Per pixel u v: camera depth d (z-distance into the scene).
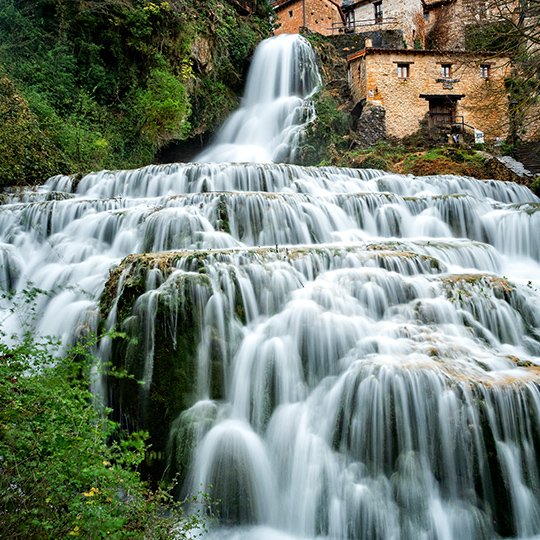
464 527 5.34
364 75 24.89
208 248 9.41
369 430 5.83
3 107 14.83
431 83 24.84
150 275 7.12
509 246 11.91
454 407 5.62
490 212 12.70
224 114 25.53
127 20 20.03
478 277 8.15
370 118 23.92
